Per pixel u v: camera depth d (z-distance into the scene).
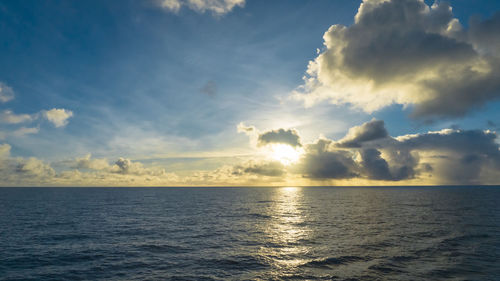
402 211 58.78
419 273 18.33
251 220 45.62
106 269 19.81
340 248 25.38
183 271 19.28
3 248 25.92
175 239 30.20
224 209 66.38
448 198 108.94
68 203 83.94
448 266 19.73
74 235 32.59
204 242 28.58
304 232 33.91
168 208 68.88
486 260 21.12
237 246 26.72
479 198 106.75
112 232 34.56
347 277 17.73
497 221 41.72
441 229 34.78
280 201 98.62
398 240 28.44
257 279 17.55
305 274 18.42
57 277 18.27
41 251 24.86
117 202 89.69
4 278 18.08
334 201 97.19
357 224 40.09
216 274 18.61
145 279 17.73
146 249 25.66
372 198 116.12
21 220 45.12
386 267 19.69
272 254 23.58
